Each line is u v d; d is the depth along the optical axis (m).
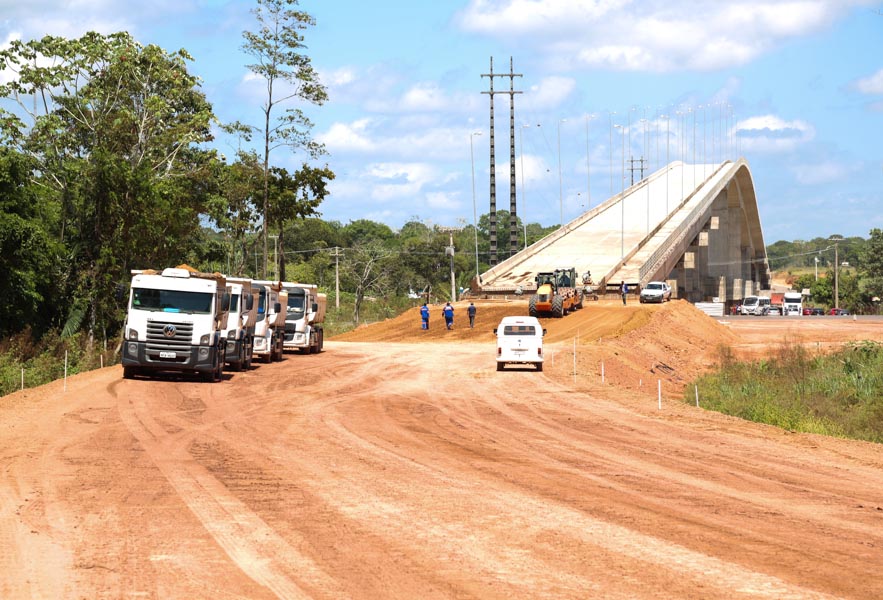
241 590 9.16
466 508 13.51
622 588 9.30
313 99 76.50
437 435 22.41
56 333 60.16
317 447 19.92
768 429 24.66
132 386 31.69
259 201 83.12
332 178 84.81
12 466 16.72
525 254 124.25
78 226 65.00
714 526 12.47
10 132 62.56
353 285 159.25
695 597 9.01
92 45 66.12
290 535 11.66
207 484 15.24
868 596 9.13
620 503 14.07
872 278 178.38
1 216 55.84
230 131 81.69
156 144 71.38
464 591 9.16
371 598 8.91
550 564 10.27
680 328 71.94
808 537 11.89
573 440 21.92
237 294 38.47
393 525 12.30
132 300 33.41
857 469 18.36
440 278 166.12
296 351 54.22
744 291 177.38
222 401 28.62
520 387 35.00
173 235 67.62
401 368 42.69
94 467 16.73
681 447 21.05
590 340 59.59
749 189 180.00
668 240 120.81
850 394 43.72
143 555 10.57
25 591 9.09
